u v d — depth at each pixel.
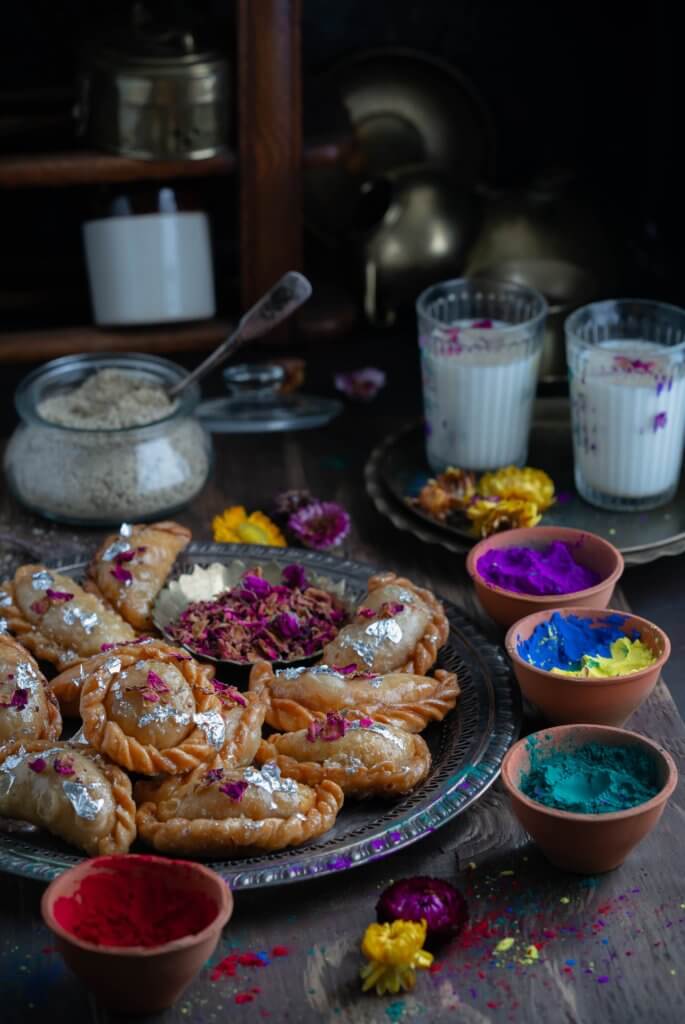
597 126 1.53
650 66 1.50
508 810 0.97
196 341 1.39
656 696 1.04
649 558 1.12
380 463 1.24
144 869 0.87
